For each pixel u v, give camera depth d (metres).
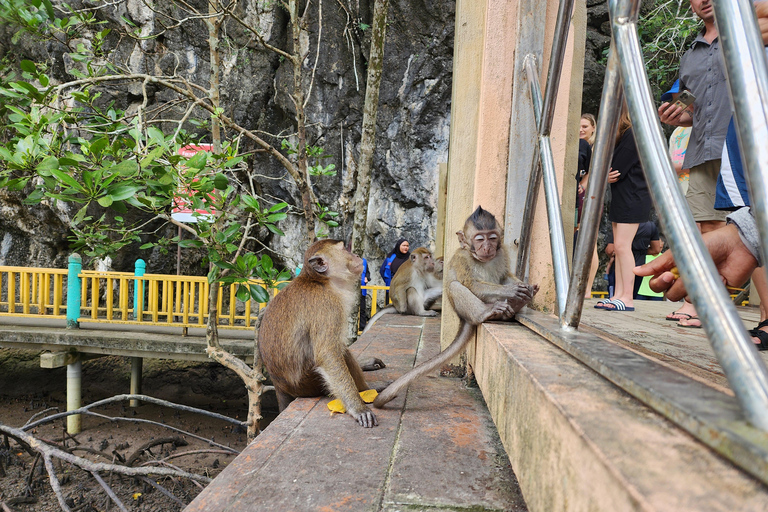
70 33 4.30
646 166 0.93
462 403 2.83
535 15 3.11
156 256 13.86
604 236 13.54
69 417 8.89
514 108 3.18
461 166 3.56
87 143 3.35
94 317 9.59
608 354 1.26
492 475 1.89
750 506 0.57
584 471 0.80
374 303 9.45
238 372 5.12
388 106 13.50
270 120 13.88
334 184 13.77
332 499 1.68
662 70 11.72
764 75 0.71
